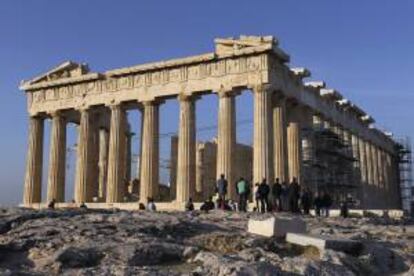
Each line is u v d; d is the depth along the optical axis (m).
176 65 60.22
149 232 24.00
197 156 76.94
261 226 23.70
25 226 25.06
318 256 20.33
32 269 18.31
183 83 59.91
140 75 62.91
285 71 59.00
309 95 64.12
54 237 22.16
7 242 21.28
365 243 21.62
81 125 65.94
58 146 67.56
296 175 59.91
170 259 19.70
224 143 56.28
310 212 49.91
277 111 57.78
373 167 85.00
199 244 22.12
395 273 19.97
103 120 74.44
